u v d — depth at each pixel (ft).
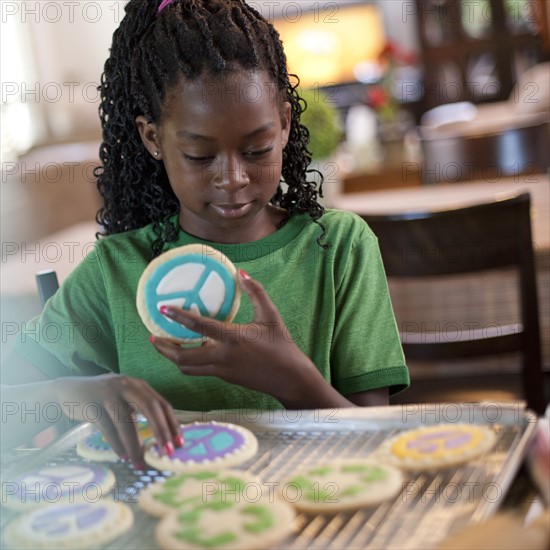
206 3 3.43
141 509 2.45
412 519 2.18
